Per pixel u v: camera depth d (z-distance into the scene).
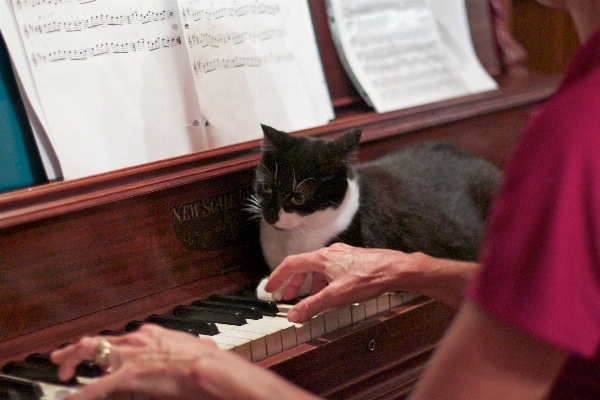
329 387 1.10
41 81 1.11
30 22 1.11
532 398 0.59
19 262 1.00
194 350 0.73
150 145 1.23
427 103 1.67
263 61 1.43
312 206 1.30
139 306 1.15
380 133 1.55
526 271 0.55
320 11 1.65
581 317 0.53
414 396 0.64
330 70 1.66
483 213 1.63
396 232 1.44
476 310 0.59
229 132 1.34
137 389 0.72
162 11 1.27
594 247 0.53
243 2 1.40
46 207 1.00
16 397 0.83
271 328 1.05
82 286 1.07
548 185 0.55
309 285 1.27
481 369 0.58
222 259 1.30
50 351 1.02
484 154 1.86
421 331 1.26
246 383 0.68
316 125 1.51
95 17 1.18
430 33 1.84
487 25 2.01
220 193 1.28
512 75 2.01
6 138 1.09
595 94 0.55
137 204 1.14
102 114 1.18
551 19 2.38
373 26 1.74
